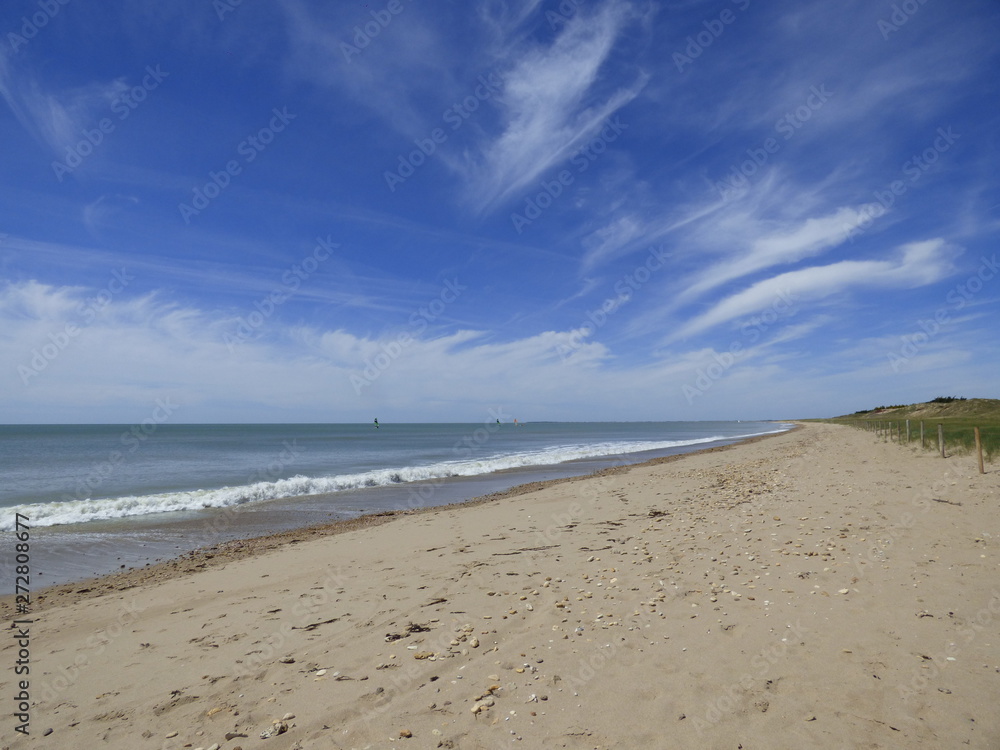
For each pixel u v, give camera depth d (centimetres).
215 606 716
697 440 6388
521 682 445
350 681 463
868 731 351
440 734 375
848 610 550
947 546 752
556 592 680
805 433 6203
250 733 389
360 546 1055
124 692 472
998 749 326
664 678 438
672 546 879
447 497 1941
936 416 5622
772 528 945
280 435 8875
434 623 591
